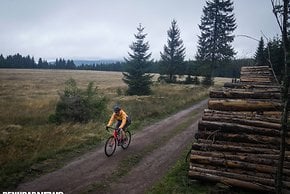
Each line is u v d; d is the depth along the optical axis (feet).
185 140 43.57
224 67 139.23
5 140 39.11
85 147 39.11
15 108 74.79
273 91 31.53
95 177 28.48
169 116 65.31
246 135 26.68
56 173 29.14
